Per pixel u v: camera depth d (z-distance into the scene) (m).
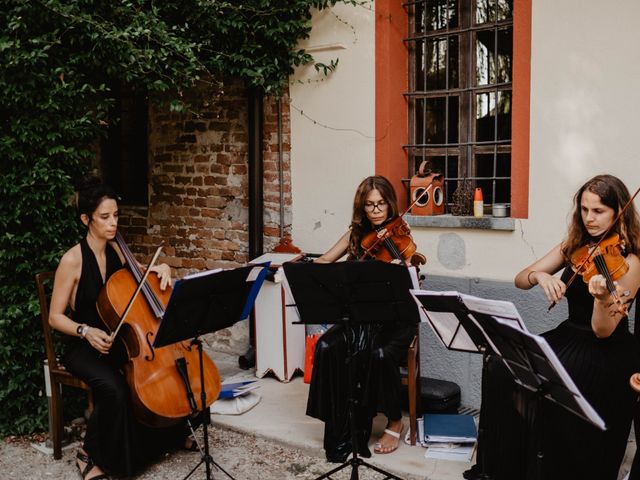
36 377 4.11
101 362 3.57
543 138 4.03
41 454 3.88
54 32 3.78
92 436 3.50
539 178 4.06
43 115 3.90
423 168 4.55
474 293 4.30
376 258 3.81
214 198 5.59
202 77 5.45
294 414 4.21
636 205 3.78
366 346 3.67
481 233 4.29
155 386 3.36
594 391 2.93
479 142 4.57
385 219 3.88
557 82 3.96
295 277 3.19
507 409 3.10
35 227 4.04
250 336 5.14
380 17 4.58
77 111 4.07
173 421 3.46
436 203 4.57
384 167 4.68
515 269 4.19
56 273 3.65
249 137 5.17
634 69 3.72
